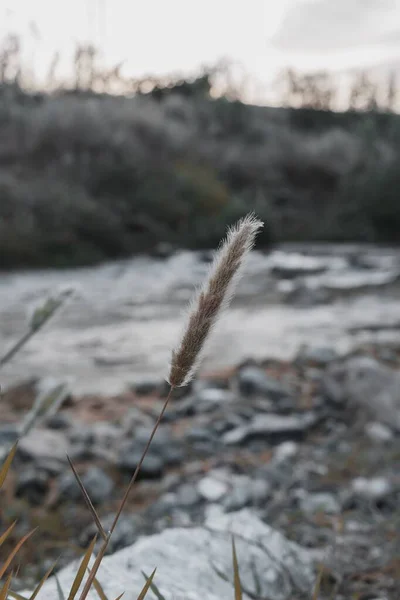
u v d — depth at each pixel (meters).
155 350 10.29
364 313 13.99
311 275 20.23
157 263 22.77
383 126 55.38
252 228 1.07
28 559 3.24
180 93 48.19
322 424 6.15
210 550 2.28
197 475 4.93
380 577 2.87
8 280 18.41
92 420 6.44
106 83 36.12
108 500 4.44
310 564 2.62
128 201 28.97
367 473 4.75
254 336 11.37
